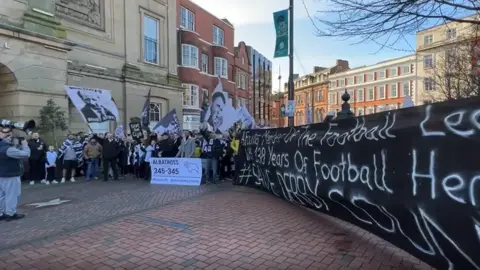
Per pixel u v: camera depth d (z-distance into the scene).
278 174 7.41
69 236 5.36
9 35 12.20
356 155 4.32
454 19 4.95
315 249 4.62
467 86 17.78
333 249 4.61
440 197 2.90
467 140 2.68
